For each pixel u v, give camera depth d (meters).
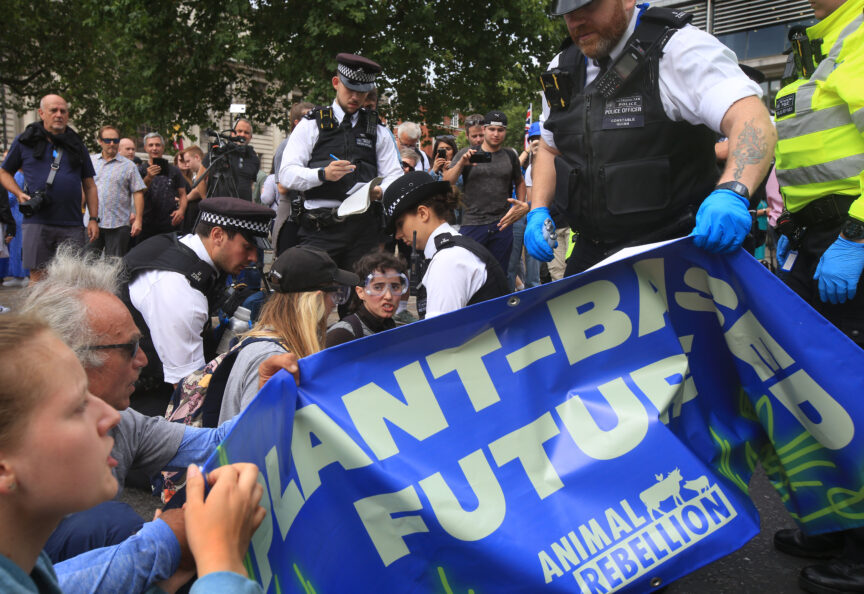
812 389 1.81
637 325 1.84
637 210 2.25
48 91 20.38
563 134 2.37
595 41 2.16
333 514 1.50
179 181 8.27
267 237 3.06
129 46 15.84
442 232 3.06
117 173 7.77
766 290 1.81
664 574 1.68
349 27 13.50
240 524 1.09
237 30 14.75
